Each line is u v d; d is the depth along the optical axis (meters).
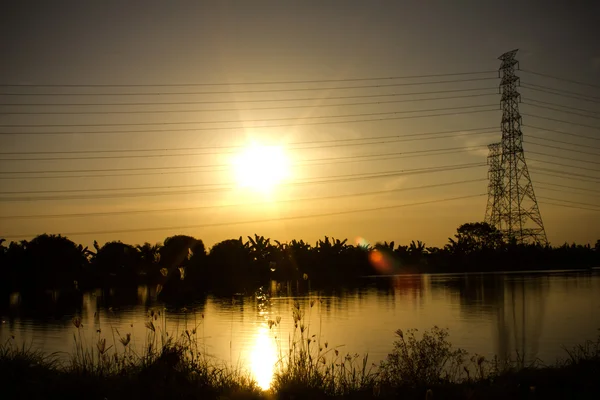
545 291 57.50
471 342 23.94
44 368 12.53
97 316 13.70
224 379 12.21
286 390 11.38
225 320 34.12
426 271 117.31
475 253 114.25
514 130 69.62
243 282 94.88
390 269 114.88
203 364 13.27
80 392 10.62
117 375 11.96
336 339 24.89
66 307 47.97
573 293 54.59
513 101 69.19
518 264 108.81
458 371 15.40
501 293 56.25
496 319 33.84
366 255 107.94
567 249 115.69
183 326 27.42
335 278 103.62
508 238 78.06
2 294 71.88
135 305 48.81
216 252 93.88
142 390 10.88
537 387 11.79
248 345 22.61
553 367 14.23
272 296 59.53
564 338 24.77
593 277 85.88
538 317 34.44
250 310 43.06
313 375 12.20
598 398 10.87
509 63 69.06
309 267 101.62
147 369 11.75
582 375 12.37
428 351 13.89
